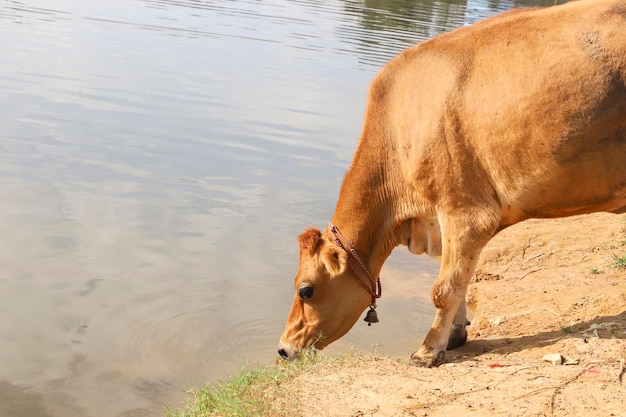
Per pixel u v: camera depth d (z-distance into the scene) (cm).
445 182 568
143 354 649
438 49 578
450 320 592
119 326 688
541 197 548
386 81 602
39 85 1384
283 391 520
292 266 823
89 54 1655
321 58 1788
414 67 586
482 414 462
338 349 673
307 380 538
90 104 1307
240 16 2294
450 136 560
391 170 605
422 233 618
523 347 605
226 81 1533
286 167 1106
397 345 685
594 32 514
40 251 808
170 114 1295
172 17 2195
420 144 572
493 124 545
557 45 525
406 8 2642
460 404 479
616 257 755
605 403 463
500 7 2773
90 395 586
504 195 559
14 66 1495
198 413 513
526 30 544
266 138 1220
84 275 771
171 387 602
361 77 1627
